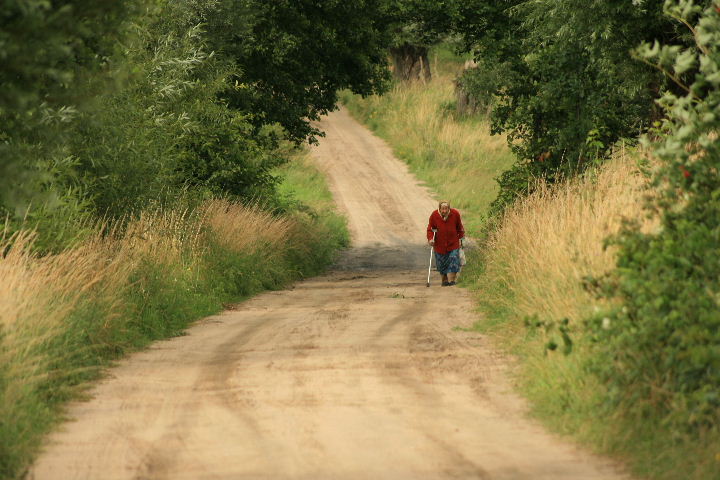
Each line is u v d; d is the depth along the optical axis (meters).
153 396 29.67
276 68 101.75
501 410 26.55
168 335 43.50
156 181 58.78
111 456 22.97
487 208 145.00
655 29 54.16
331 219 135.38
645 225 34.25
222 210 70.75
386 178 171.00
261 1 96.44
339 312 49.69
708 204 26.03
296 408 27.16
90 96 30.28
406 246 124.75
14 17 25.20
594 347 27.27
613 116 69.44
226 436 24.38
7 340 28.73
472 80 87.62
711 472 19.47
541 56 75.44
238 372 32.91
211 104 80.81
